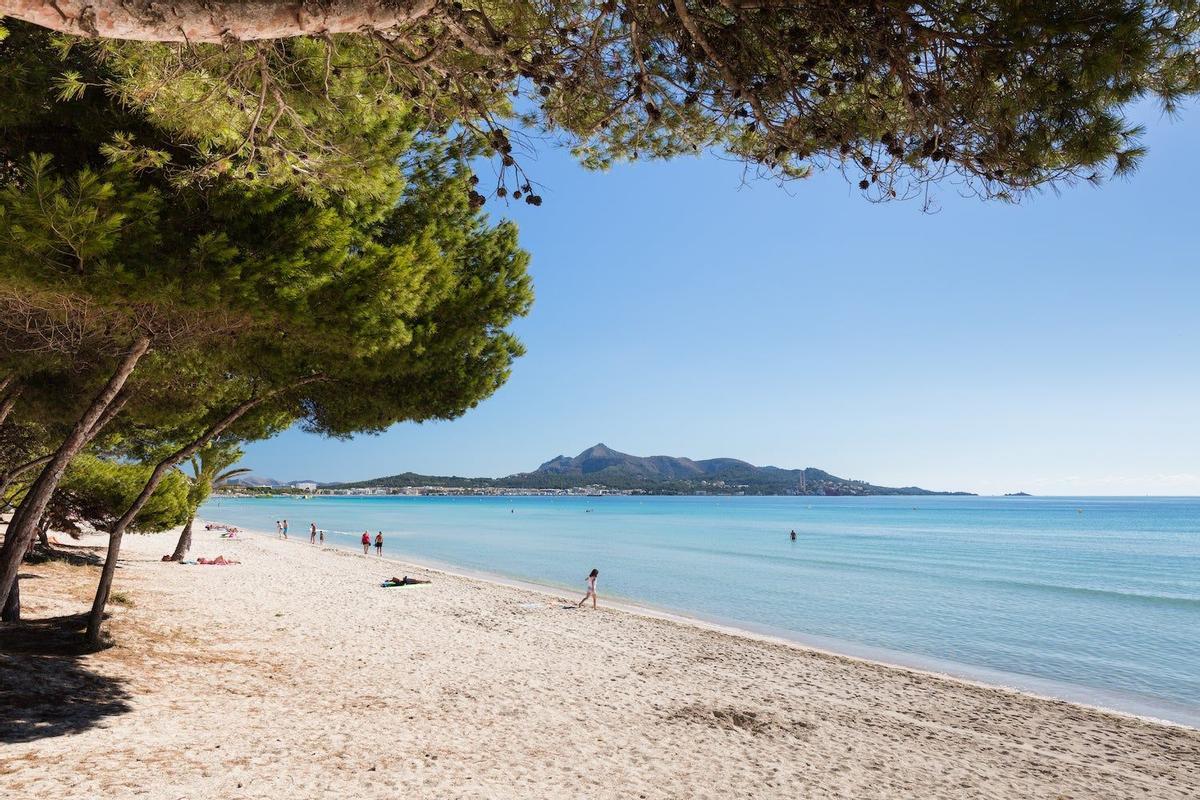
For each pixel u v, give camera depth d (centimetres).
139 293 514
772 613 2575
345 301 661
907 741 988
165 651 1059
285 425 1412
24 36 493
